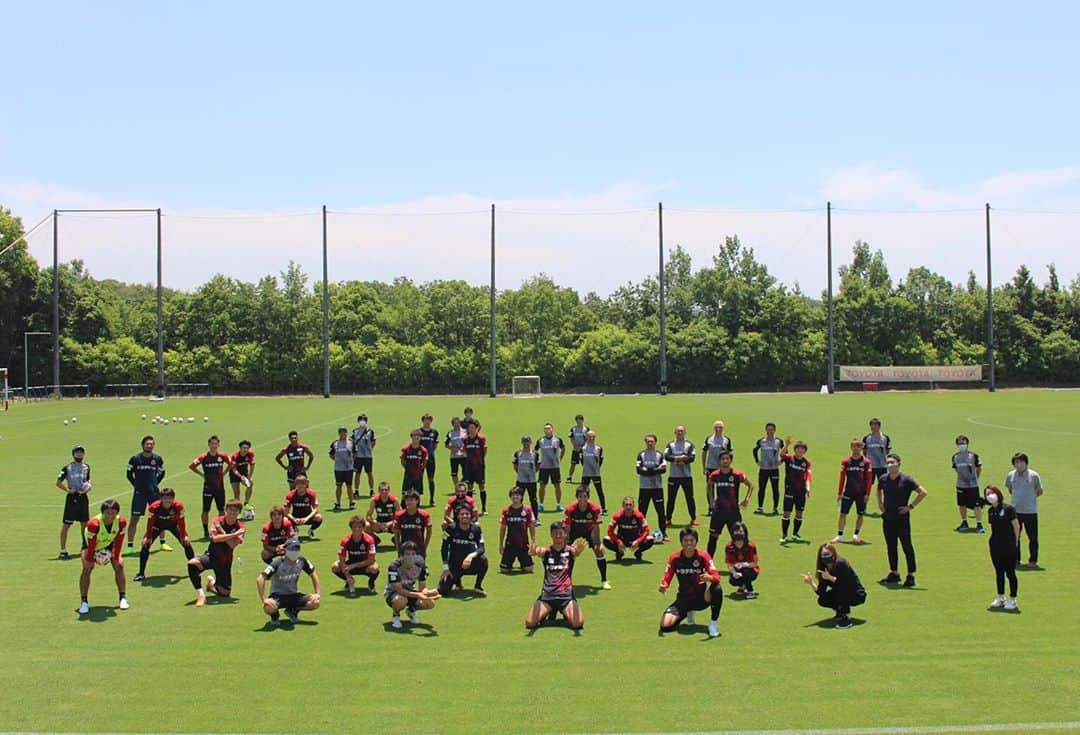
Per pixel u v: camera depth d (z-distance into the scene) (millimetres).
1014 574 15438
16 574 18578
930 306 120625
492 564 19422
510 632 14445
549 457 25672
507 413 62812
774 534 22281
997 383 113375
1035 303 118250
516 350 116125
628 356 112188
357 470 27469
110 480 30969
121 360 107688
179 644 13922
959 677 12250
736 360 112312
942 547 20500
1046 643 13680
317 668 12789
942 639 13891
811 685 12000
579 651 13492
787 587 17172
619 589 17109
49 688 12062
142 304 132500
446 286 123875
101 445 42344
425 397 92938
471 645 13789
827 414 59531
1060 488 28031
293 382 114812
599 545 17156
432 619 15188
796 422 53000
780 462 25312
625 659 13102
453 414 61656
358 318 119375
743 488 29672
